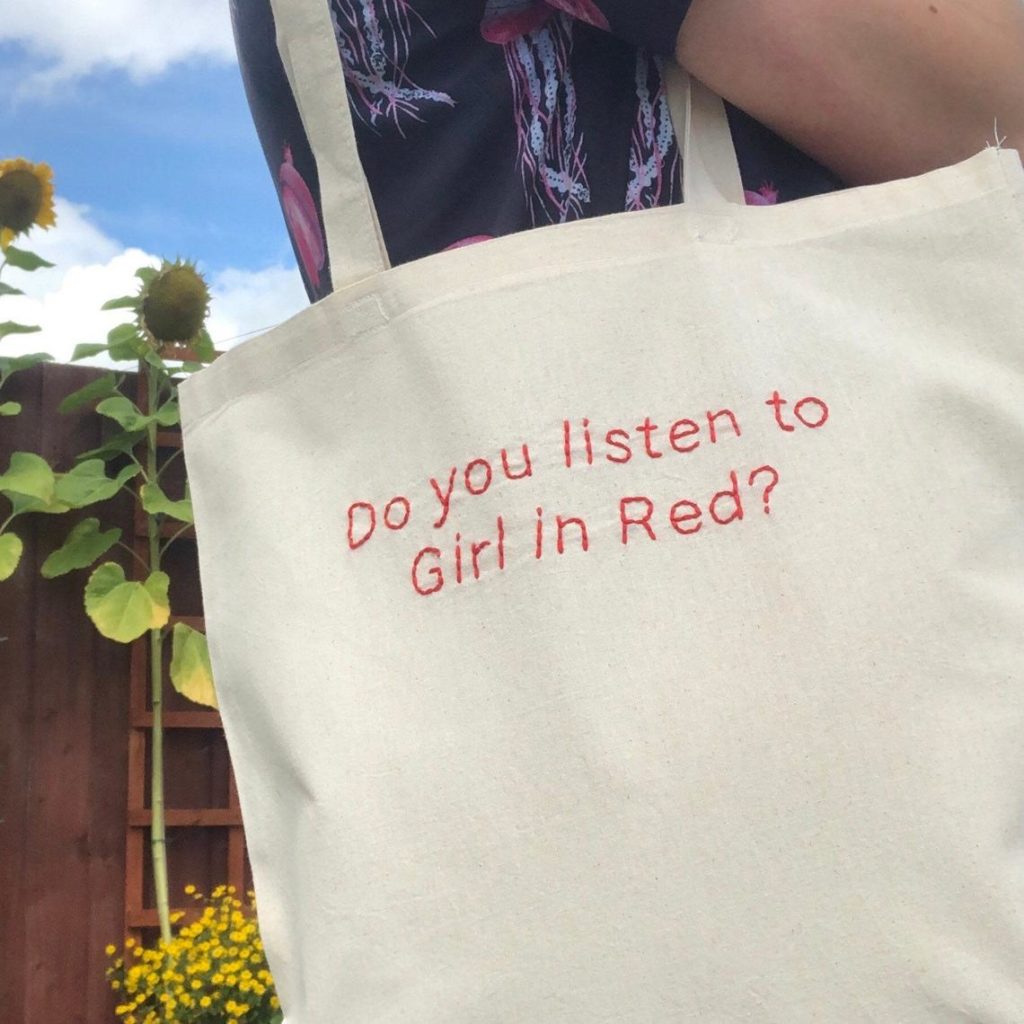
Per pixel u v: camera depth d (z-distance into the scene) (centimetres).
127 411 335
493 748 63
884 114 70
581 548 64
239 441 75
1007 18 67
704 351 66
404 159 79
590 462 65
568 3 71
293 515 72
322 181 72
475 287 69
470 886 61
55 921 325
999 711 59
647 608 62
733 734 60
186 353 350
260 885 70
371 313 71
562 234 69
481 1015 60
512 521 65
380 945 62
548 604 63
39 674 336
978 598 60
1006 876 57
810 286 67
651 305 67
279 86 88
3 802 325
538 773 62
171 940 315
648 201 75
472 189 78
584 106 77
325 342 73
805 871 58
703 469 64
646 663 61
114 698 343
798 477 63
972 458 63
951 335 65
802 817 58
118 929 330
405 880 62
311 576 70
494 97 77
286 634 70
